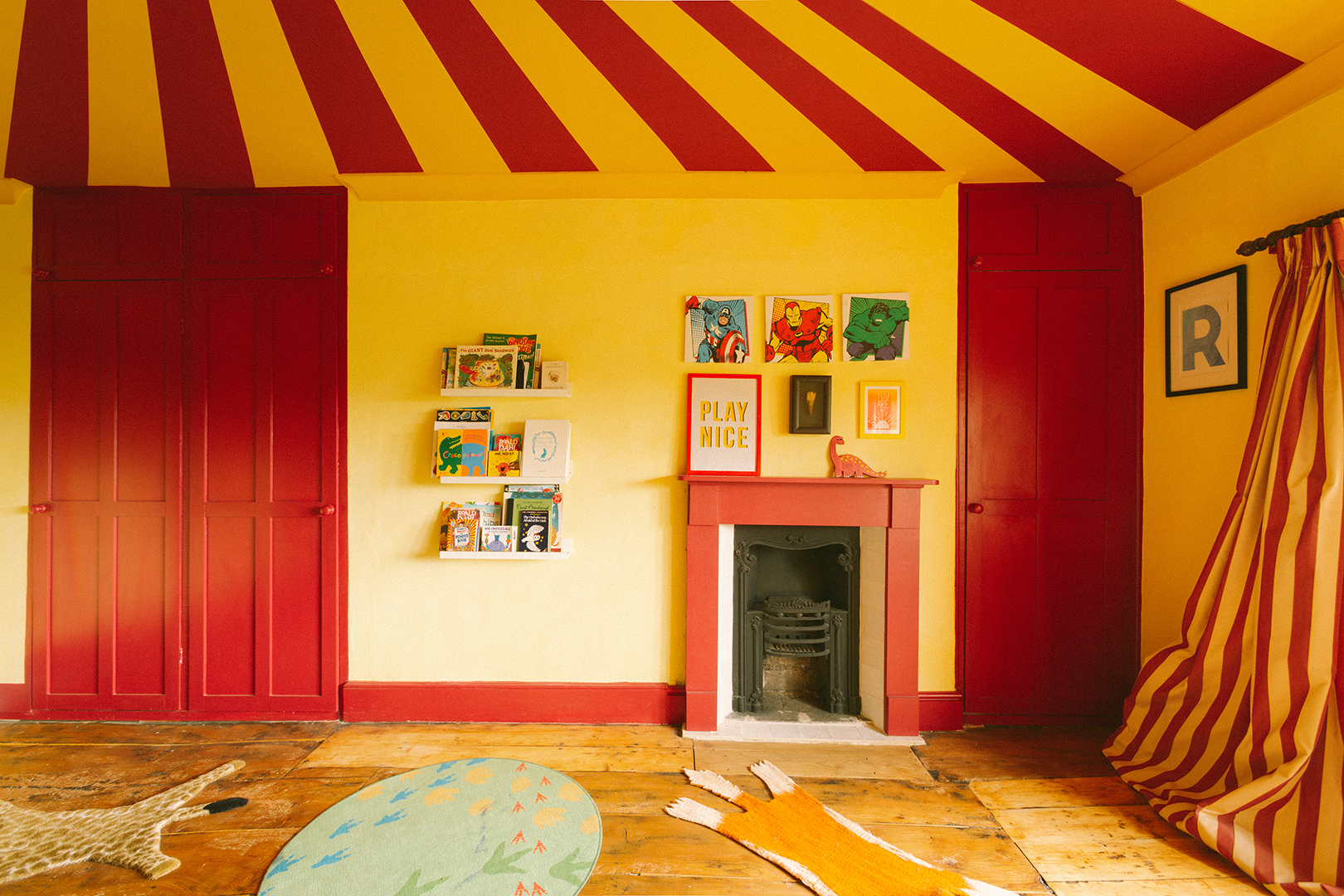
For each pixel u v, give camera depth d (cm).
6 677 272
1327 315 180
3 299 271
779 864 177
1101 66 188
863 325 265
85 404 271
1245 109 206
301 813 201
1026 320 266
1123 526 263
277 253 272
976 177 262
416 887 167
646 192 267
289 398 271
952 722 261
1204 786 197
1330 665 171
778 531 275
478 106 213
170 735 256
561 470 262
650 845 185
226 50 182
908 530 258
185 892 166
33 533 271
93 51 182
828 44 181
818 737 254
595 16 168
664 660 270
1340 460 174
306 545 271
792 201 268
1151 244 259
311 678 271
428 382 271
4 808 204
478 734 256
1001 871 175
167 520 270
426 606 271
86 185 271
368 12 166
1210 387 229
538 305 271
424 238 272
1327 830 162
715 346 268
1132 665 263
